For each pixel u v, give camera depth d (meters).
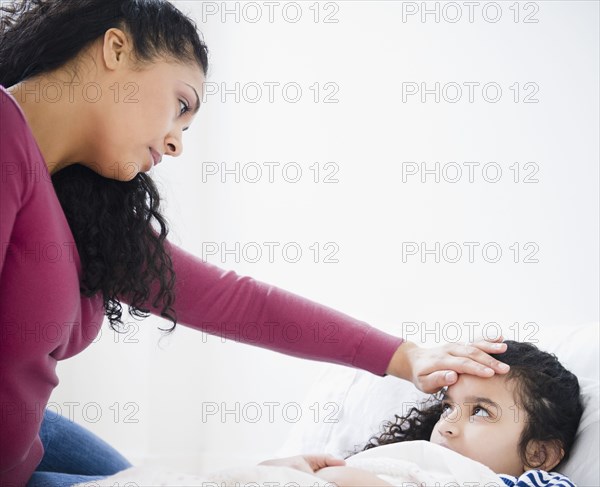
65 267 0.91
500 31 2.19
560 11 2.12
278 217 2.42
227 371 2.49
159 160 1.02
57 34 0.93
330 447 1.40
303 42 2.42
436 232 2.24
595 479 1.11
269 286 1.22
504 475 1.06
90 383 2.55
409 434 1.29
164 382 2.50
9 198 0.81
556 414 1.13
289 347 1.20
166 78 0.96
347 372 1.50
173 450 2.48
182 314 1.18
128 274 1.04
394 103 2.30
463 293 2.20
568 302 2.09
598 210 2.07
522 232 2.14
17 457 0.96
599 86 2.08
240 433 2.47
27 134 0.83
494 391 1.13
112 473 1.20
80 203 1.00
